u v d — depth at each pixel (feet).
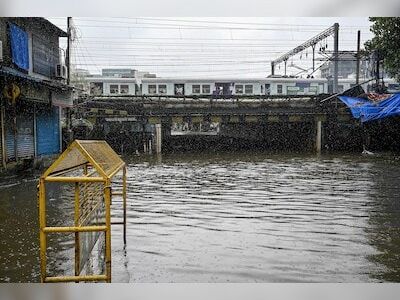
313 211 29.27
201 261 18.54
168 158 78.74
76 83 85.10
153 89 97.25
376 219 26.68
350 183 43.21
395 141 86.99
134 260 18.65
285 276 16.76
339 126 94.12
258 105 91.91
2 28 43.06
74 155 14.08
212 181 45.93
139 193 37.78
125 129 92.58
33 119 52.42
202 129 148.36
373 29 61.41
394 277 16.67
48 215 27.89
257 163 67.26
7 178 43.96
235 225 25.26
